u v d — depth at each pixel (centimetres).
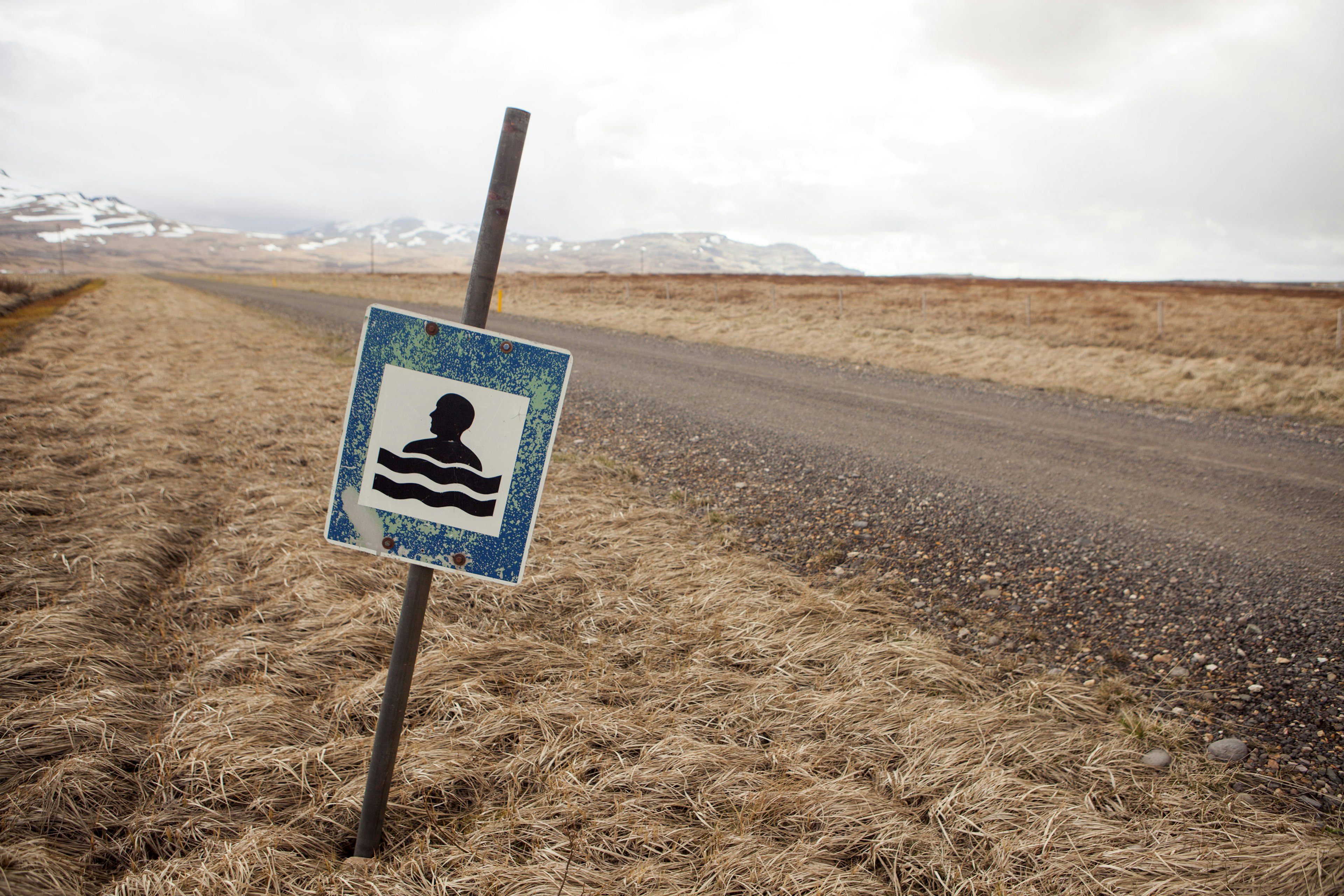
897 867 198
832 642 326
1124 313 2717
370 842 190
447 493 173
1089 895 188
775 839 207
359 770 227
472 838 199
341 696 267
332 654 299
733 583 384
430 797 218
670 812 216
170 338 1422
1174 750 262
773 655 313
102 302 2428
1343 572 431
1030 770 241
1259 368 1347
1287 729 277
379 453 170
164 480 520
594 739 248
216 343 1348
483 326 169
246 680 277
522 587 370
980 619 373
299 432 676
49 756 222
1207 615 374
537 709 259
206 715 247
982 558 454
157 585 362
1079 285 4800
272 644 299
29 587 330
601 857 198
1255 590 404
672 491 581
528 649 309
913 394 1100
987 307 2969
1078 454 742
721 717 268
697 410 909
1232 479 656
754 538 484
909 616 375
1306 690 303
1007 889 190
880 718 267
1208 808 227
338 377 970
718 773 233
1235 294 3719
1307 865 197
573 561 407
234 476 548
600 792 220
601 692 280
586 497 530
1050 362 1454
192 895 174
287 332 1611
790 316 2492
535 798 221
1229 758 258
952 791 226
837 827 210
